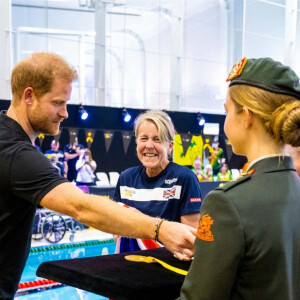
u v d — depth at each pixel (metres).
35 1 9.41
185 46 11.50
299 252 1.08
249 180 1.07
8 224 1.53
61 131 7.95
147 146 2.33
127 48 10.53
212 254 1.01
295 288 1.06
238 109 1.12
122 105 10.48
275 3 12.34
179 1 10.87
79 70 9.86
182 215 2.29
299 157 1.69
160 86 11.03
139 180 2.46
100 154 8.58
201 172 9.02
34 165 1.46
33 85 1.52
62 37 9.73
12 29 9.24
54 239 6.97
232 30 12.01
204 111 11.89
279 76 1.06
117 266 1.44
